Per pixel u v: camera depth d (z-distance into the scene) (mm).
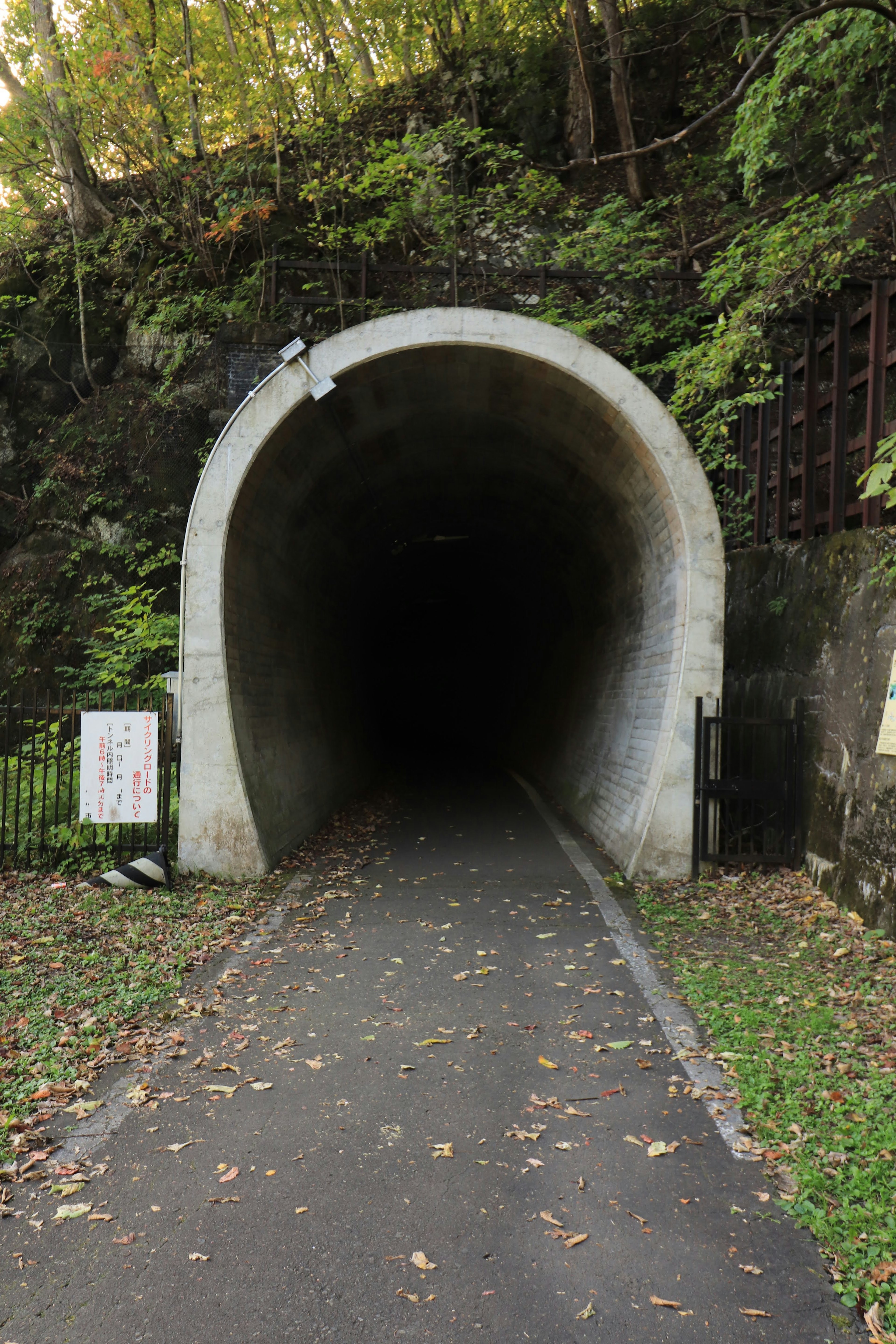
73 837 7969
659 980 5617
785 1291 2729
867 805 6801
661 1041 4676
